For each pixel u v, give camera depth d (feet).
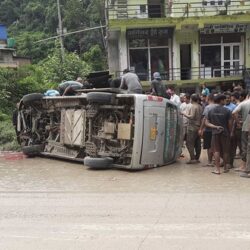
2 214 24.16
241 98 41.81
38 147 47.29
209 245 18.20
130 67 98.53
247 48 99.35
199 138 40.96
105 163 38.68
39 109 48.88
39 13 226.58
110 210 24.59
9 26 231.50
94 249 17.99
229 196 27.61
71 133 42.93
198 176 34.83
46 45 198.59
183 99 51.85
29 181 34.35
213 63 99.91
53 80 115.65
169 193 28.91
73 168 40.27
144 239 19.17
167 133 40.22
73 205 26.00
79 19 205.46
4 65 122.31
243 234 19.63
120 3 101.40
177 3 99.14
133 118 37.76
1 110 74.38
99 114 40.27
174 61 98.48
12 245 18.63
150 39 98.12
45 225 21.74
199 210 24.21
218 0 100.32
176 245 18.28
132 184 32.35
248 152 34.04
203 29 97.45
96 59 180.34
